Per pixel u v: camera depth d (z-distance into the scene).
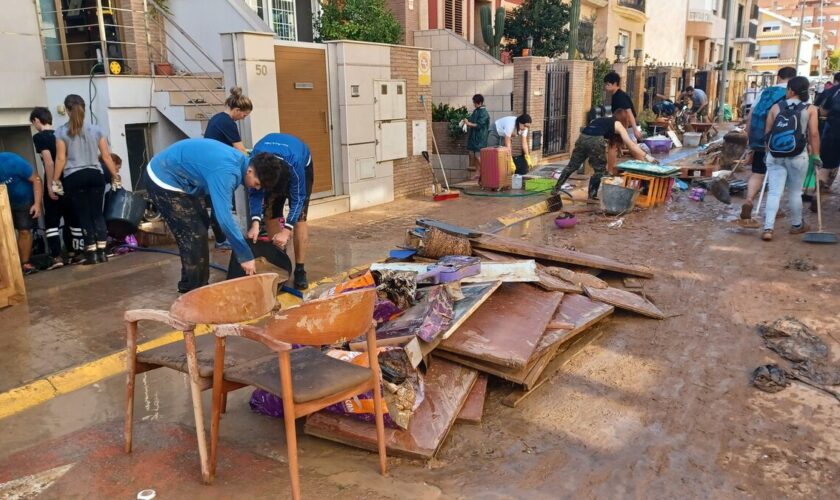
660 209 9.79
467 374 4.10
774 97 8.30
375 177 10.12
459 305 4.49
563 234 8.29
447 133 13.55
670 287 6.11
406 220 9.02
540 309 4.80
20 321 5.19
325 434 3.55
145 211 7.81
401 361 3.83
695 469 3.31
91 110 9.07
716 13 39.53
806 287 6.00
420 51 10.77
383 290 4.59
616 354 4.71
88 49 10.03
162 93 9.33
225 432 3.69
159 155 5.01
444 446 3.55
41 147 6.47
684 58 36.03
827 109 9.53
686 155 16.33
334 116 9.41
